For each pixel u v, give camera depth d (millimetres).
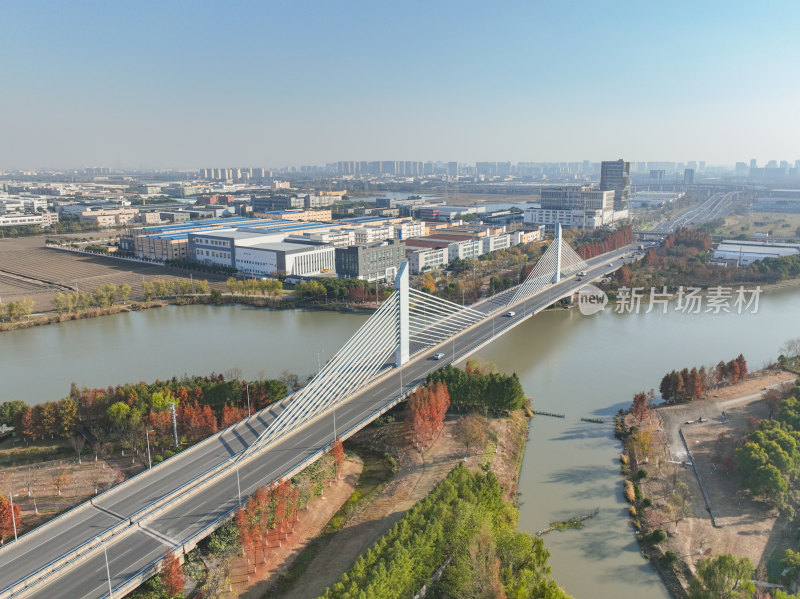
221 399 135625
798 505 104062
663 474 116312
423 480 113812
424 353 168750
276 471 104938
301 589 86438
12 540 91750
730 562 79625
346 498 110688
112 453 122438
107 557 81938
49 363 178125
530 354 191250
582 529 101375
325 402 130250
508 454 125750
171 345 195125
